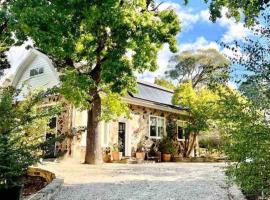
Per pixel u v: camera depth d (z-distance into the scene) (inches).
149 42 615.5
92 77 695.1
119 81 619.2
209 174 501.7
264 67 214.2
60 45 555.5
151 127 1031.0
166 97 1183.6
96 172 523.2
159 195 315.6
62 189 347.3
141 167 642.2
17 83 935.7
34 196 266.7
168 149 1010.1
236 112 216.1
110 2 556.1
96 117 716.0
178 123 1144.2
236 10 578.9
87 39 607.8
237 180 218.7
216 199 291.1
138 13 603.5
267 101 211.2
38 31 535.2
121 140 930.7
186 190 341.7
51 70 852.0
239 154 210.8
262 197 251.6
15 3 563.5
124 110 747.4
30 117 236.7
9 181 222.8
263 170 205.5
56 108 258.8
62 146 778.8
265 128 207.2
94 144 712.4
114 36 614.5
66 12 546.9
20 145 230.5
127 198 301.9
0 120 221.1
